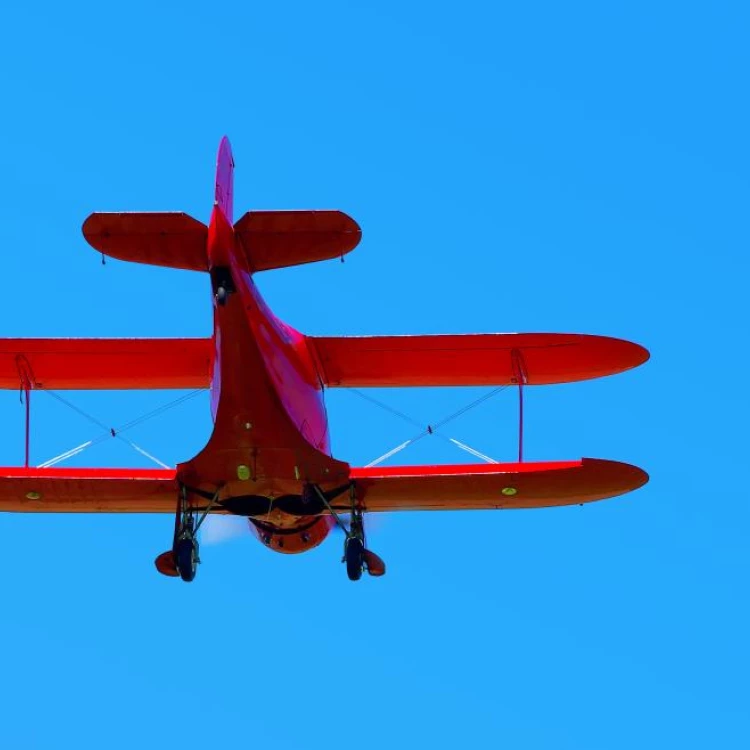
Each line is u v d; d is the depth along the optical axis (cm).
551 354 10038
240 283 8669
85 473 9506
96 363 10200
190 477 9412
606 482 9669
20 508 9844
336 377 10231
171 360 10200
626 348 9938
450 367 10188
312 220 8544
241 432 9106
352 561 9575
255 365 8875
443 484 9600
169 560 9394
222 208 8844
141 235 8638
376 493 9650
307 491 9531
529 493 9750
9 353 10088
